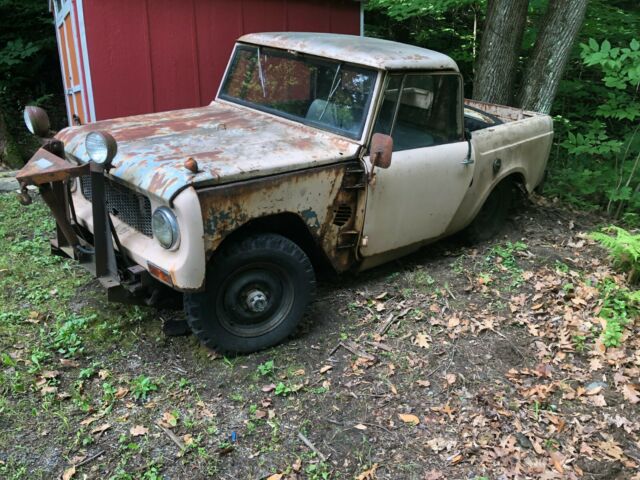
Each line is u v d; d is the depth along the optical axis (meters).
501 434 3.21
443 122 4.48
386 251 4.39
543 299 4.48
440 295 4.50
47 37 10.30
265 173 3.44
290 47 4.41
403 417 3.29
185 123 4.29
